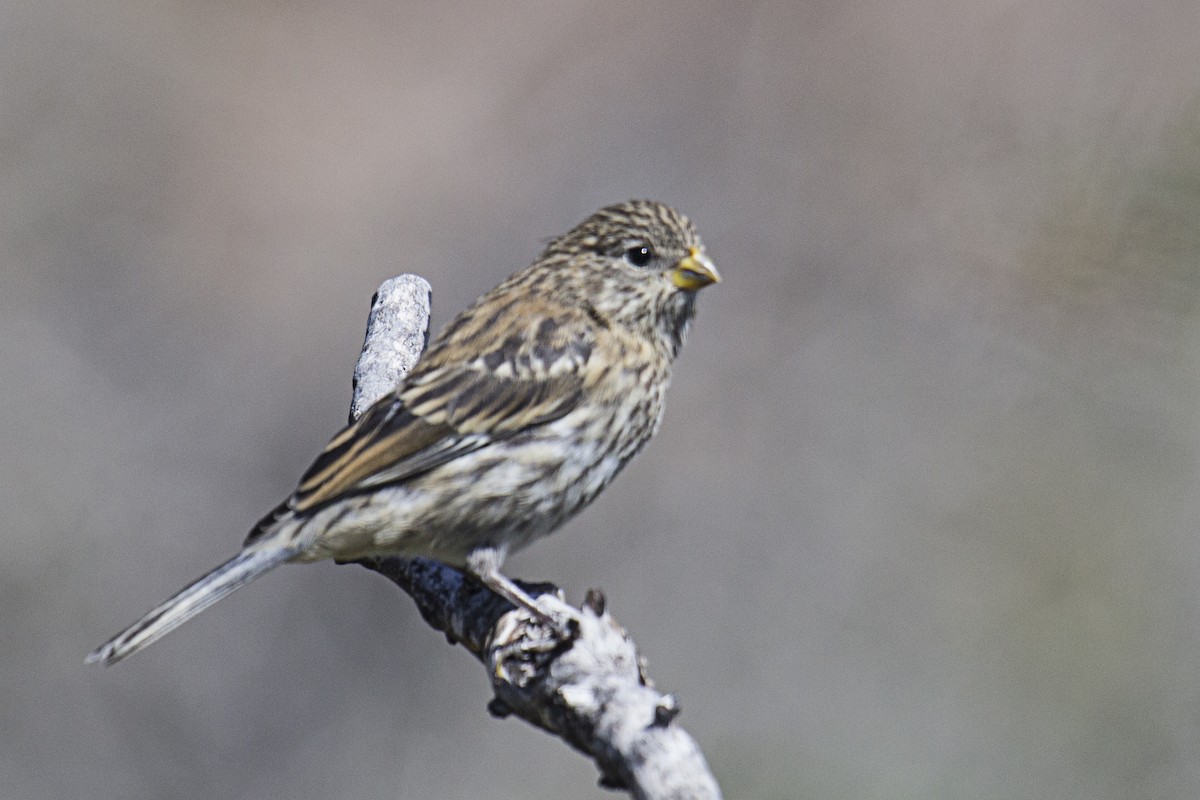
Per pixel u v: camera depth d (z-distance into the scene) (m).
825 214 17.39
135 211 18.84
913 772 13.47
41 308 17.64
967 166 13.37
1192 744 13.19
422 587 8.40
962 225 13.08
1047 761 13.32
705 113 19.25
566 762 14.02
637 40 19.97
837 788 13.45
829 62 19.19
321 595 14.66
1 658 14.38
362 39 20.53
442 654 14.42
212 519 15.98
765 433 15.87
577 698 6.72
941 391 15.09
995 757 13.42
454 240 18.95
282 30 20.39
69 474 15.59
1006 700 13.57
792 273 17.08
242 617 14.60
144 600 15.16
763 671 14.41
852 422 15.56
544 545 15.23
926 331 15.57
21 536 14.99
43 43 19.48
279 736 14.38
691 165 18.88
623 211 9.16
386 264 18.72
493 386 8.52
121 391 16.88
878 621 14.39
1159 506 13.59
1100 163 10.99
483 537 8.45
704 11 19.70
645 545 15.39
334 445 8.23
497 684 7.18
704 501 15.62
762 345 16.58
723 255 17.48
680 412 16.09
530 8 20.50
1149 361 12.24
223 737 14.34
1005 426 14.27
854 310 16.44
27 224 18.39
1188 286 10.89
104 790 14.13
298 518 8.08
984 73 18.22
